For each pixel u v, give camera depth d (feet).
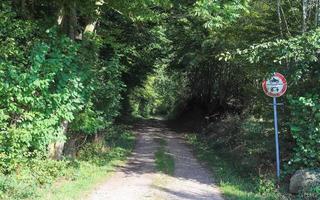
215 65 94.53
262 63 41.91
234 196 35.27
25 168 35.29
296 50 36.99
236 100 87.86
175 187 39.50
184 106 142.20
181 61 98.43
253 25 51.62
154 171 48.26
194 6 40.55
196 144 79.05
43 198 30.37
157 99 245.04
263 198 34.22
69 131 48.03
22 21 35.81
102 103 55.93
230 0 38.17
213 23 38.91
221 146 67.51
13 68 33.53
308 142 37.29
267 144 44.19
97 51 51.80
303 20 40.93
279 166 39.42
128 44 84.43
